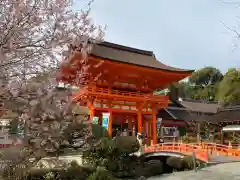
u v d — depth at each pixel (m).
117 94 33.19
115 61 30.50
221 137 42.94
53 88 5.41
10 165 5.55
